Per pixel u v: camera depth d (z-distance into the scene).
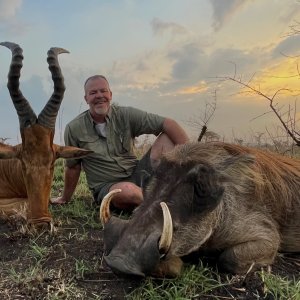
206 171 1.23
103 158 1.96
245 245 1.29
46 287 1.19
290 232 1.46
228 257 1.28
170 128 1.97
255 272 1.27
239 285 1.20
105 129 1.97
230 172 1.33
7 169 1.80
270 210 1.40
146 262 1.05
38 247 1.42
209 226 1.23
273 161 1.50
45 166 1.60
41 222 1.58
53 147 1.66
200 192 1.21
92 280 1.23
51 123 1.62
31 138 1.59
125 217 1.79
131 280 1.21
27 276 1.24
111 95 1.98
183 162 1.26
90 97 1.93
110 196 1.20
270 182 1.41
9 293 1.17
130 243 1.08
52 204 2.03
